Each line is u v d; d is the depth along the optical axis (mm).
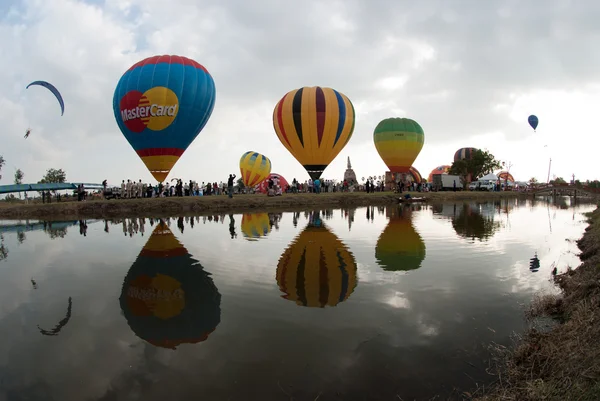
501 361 4613
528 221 18531
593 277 6359
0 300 7312
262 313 6359
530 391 3645
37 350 5230
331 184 43375
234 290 7598
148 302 7090
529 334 5207
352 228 16031
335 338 5328
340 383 4238
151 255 10992
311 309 6465
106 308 6801
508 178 74500
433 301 6781
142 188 28688
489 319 5922
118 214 23406
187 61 22516
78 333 5754
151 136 21703
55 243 13281
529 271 8766
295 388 4172
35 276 8961
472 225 17000
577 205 31875
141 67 21844
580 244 11758
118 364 4820
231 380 4371
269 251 11250
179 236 14250
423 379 4277
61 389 4289
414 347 5031
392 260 9961
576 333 4535
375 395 4004
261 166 41875
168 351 5133
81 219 21078
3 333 5824
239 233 14812
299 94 28609
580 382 3471
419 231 15062
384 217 20703
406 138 38000
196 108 22172
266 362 4742
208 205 26281
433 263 9609
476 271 8789
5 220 21719
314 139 28672
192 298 7195
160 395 4125
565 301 6195
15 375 4594
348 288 7598
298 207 28078
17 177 46625
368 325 5770
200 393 4133
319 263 9703
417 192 43188
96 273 9156
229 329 5723
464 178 60688
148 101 21094
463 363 4594
